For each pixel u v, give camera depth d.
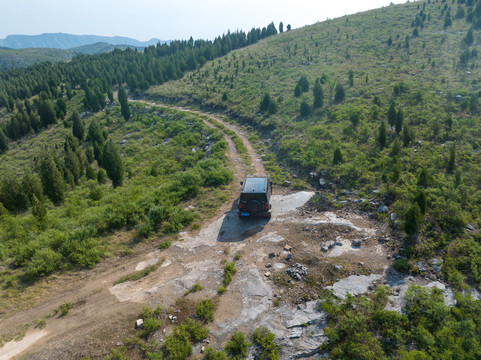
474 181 15.59
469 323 7.64
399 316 8.39
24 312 9.94
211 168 23.34
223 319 9.32
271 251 12.72
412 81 35.34
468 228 12.09
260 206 14.87
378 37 60.88
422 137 22.50
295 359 7.96
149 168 33.41
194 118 47.28
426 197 13.92
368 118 28.42
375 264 11.09
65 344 8.57
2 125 71.88
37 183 24.34
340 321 8.66
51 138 62.84
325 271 11.02
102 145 49.00
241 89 55.25
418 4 77.00
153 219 15.43
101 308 10.01
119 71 92.38
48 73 114.12
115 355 8.16
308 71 53.16
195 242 13.94
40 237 14.08
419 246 11.38
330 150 23.80
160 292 10.68
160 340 8.68
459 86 31.00
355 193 17.38
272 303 9.82
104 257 12.96
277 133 32.62
